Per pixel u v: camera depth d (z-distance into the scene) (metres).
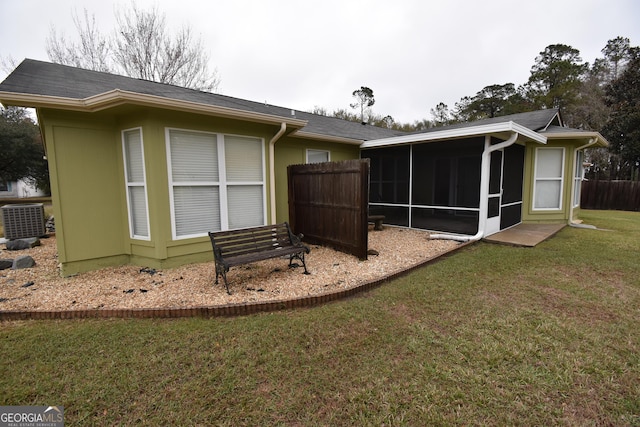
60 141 4.62
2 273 4.94
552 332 2.93
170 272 4.87
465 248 6.39
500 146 6.59
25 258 5.30
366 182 5.32
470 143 7.23
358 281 4.35
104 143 5.01
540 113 10.84
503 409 2.00
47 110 4.46
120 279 4.56
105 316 3.38
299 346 2.74
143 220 5.13
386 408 2.01
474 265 5.12
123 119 4.94
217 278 4.30
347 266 5.09
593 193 16.53
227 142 5.61
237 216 5.84
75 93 4.77
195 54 19.47
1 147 20.69
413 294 3.91
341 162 5.76
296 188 6.99
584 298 3.74
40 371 2.40
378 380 2.28
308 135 7.55
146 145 4.73
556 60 30.17
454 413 1.97
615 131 20.64
